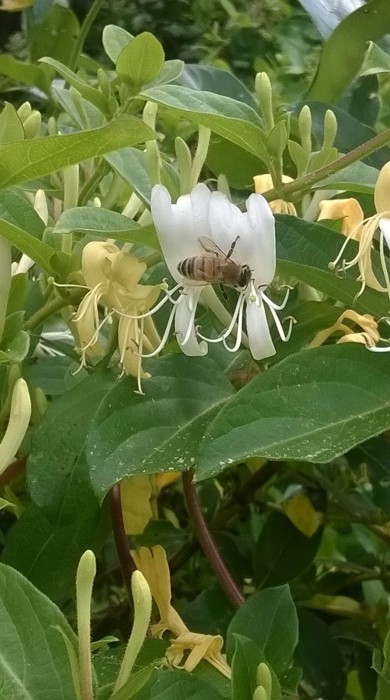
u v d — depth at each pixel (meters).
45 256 0.17
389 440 0.25
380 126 0.35
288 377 0.15
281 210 0.19
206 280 0.15
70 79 0.20
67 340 0.24
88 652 0.11
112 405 0.16
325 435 0.14
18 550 0.17
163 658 0.13
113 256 0.16
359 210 0.19
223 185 0.20
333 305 0.19
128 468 0.15
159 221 0.15
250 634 0.15
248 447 0.14
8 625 0.12
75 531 0.17
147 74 0.19
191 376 0.17
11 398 0.16
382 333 0.19
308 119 0.18
